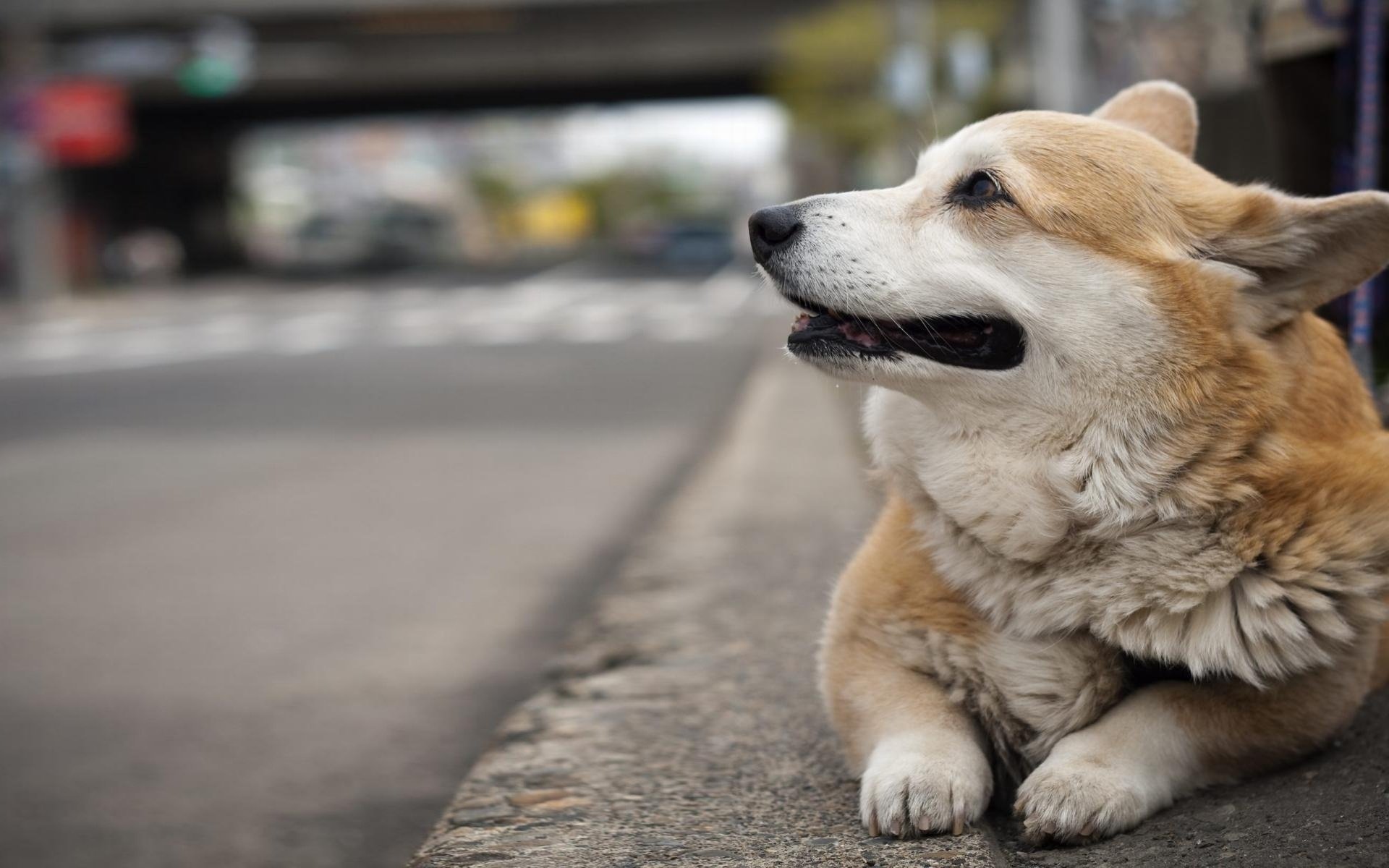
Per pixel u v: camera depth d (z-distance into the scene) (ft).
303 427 38.32
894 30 100.42
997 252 9.39
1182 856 7.41
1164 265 8.78
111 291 117.19
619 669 12.41
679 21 117.70
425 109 145.07
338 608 19.11
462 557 21.95
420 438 35.60
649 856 7.88
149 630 18.21
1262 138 29.50
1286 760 8.59
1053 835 7.79
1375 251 8.49
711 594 15.16
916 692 8.88
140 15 111.04
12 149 101.55
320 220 156.76
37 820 12.15
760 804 8.73
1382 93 15.02
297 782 12.86
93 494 28.84
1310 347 8.95
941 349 9.77
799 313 10.59
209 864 11.19
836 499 20.99
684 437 34.14
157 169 144.66
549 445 33.71
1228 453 8.30
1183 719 8.27
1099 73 43.37
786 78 112.47
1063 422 8.88
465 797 9.17
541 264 166.30
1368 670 8.72
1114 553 8.55
